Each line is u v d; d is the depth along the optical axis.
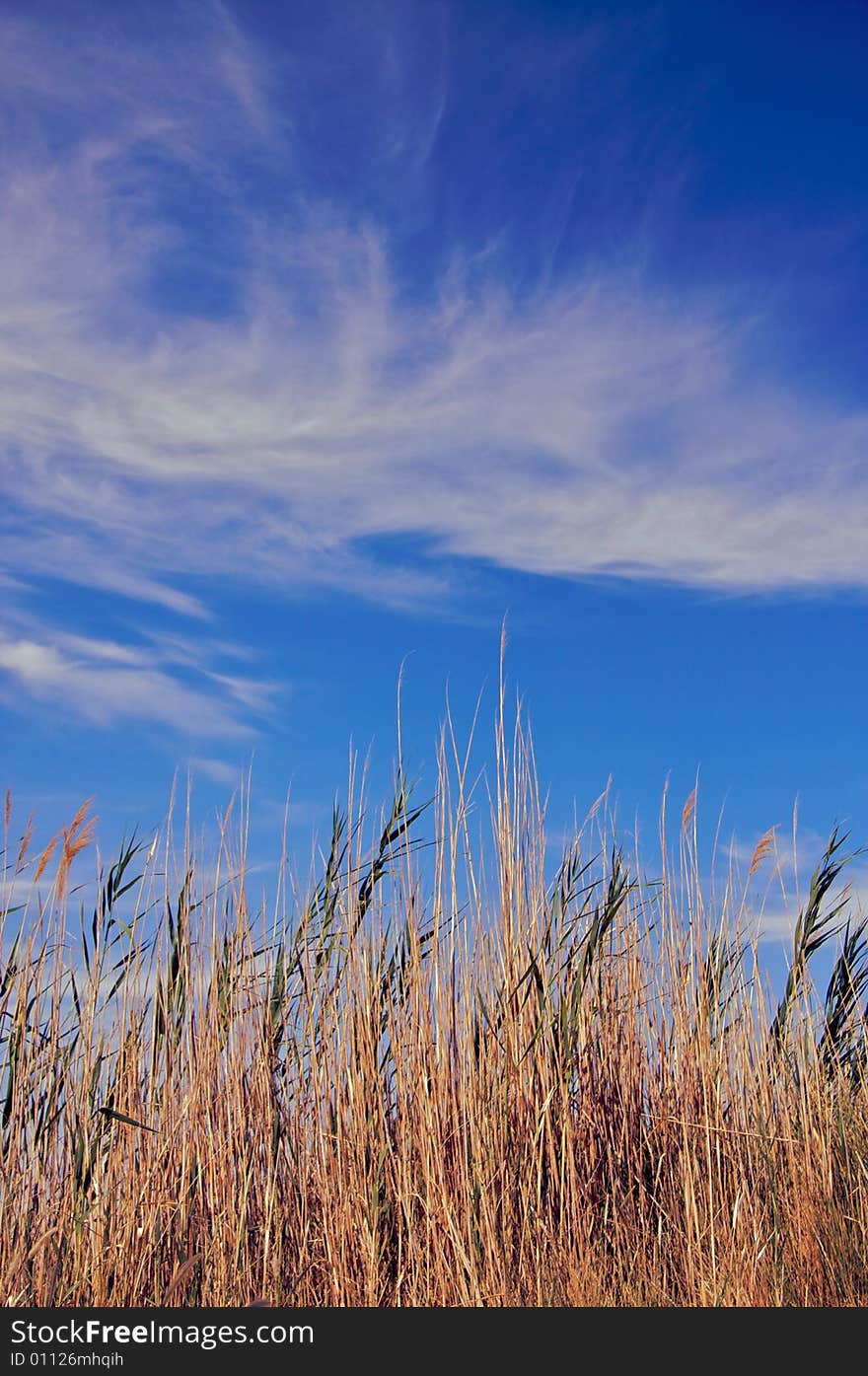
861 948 5.24
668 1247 4.36
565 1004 4.52
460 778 4.50
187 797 4.50
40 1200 4.08
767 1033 4.81
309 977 4.46
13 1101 4.08
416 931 4.43
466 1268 4.08
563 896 4.71
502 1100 4.38
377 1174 4.24
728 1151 4.53
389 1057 4.44
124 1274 4.01
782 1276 4.20
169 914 4.41
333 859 4.56
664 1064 4.71
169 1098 4.27
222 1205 4.24
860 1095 4.96
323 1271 4.17
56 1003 4.19
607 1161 4.57
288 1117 4.40
